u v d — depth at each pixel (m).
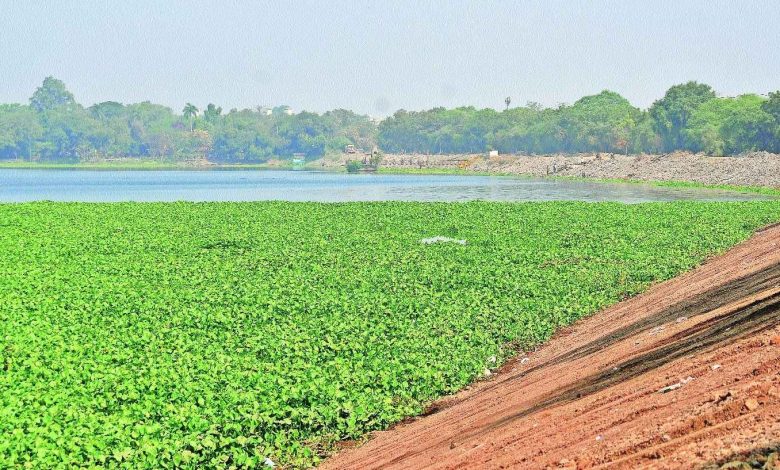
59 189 115.12
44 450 14.36
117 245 43.75
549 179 136.88
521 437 12.74
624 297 29.59
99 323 25.34
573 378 16.62
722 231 46.41
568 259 37.91
